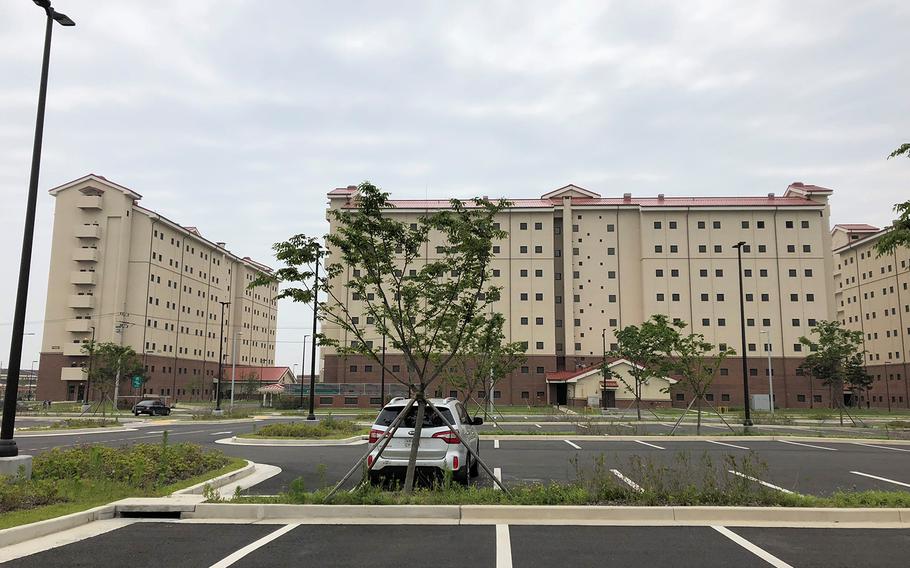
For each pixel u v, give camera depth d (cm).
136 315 7262
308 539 731
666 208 7338
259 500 906
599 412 5172
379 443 990
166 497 934
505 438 2292
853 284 9938
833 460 1655
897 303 8738
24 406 5675
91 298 7019
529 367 7112
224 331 9750
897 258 8756
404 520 832
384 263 1008
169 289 7988
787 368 7006
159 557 653
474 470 1312
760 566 620
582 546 696
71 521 796
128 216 7331
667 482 1028
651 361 3856
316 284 1038
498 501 893
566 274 7331
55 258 7162
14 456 1055
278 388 8781
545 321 7206
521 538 734
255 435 2220
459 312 1043
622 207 7469
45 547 693
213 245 9250
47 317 7056
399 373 6862
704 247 7281
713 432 2691
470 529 780
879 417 4794
